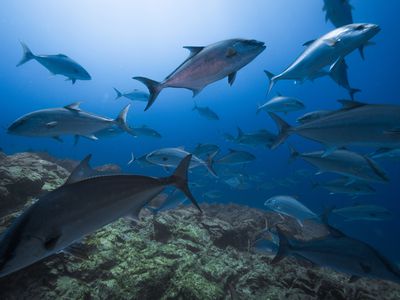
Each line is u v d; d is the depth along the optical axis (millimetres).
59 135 5504
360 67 69375
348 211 8234
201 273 5332
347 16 4938
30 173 6473
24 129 5176
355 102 3865
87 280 4465
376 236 30562
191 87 3615
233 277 5789
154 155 6719
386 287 7344
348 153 4930
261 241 6645
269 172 59719
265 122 79500
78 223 2146
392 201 51281
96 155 63812
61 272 4414
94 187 2230
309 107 78312
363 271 3631
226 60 3387
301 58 4594
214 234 7727
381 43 60344
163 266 4777
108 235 5484
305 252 3928
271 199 7152
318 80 71938
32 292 4039
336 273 7531
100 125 5836
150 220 7844
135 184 2373
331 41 4211
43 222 1999
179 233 6926
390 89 71062
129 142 69125
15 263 1887
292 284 5824
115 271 4605
